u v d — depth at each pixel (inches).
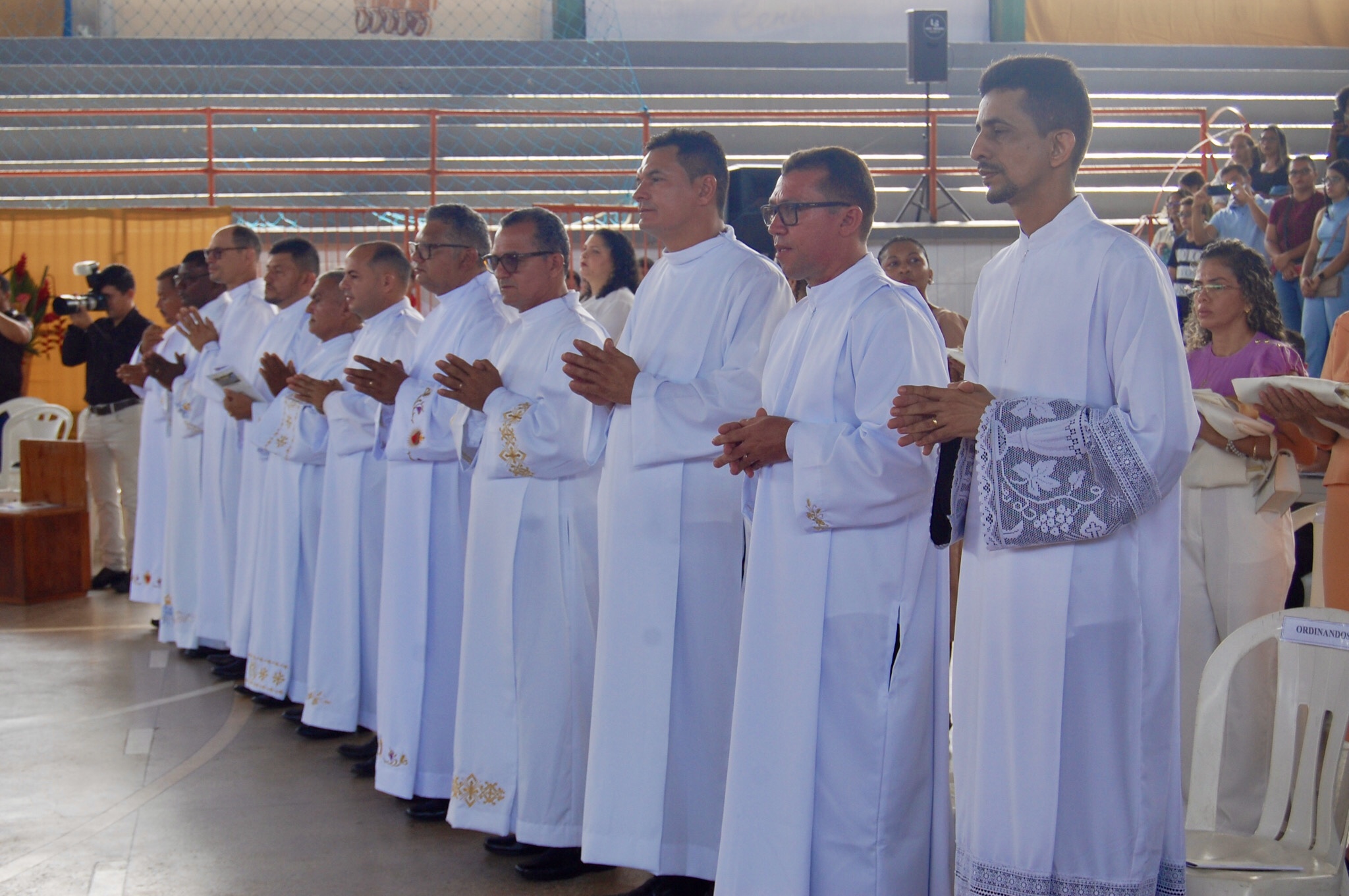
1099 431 90.9
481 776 144.3
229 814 157.8
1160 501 93.4
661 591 128.0
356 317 199.3
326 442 191.6
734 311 130.6
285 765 177.2
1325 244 289.7
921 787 112.0
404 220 380.5
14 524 288.0
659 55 557.6
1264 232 326.6
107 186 481.1
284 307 222.7
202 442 235.8
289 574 197.2
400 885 136.6
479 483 146.1
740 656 114.8
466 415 151.3
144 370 248.4
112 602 294.8
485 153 499.8
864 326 112.6
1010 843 94.8
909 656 110.7
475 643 145.3
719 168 133.3
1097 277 94.2
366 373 164.2
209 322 231.0
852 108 543.2
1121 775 93.0
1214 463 140.3
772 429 112.5
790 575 111.6
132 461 307.6
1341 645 103.3
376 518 179.5
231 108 476.1
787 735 110.5
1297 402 128.0
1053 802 92.7
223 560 231.9
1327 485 146.0
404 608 158.7
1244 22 582.6
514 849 144.1
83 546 301.9
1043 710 93.2
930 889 113.5
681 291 133.2
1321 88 568.4
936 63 430.9
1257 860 99.0
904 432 98.5
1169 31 578.9
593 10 549.0
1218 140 496.1
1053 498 91.7
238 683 219.6
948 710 115.0
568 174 442.6
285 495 197.0
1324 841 100.9
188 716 200.8
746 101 539.5
